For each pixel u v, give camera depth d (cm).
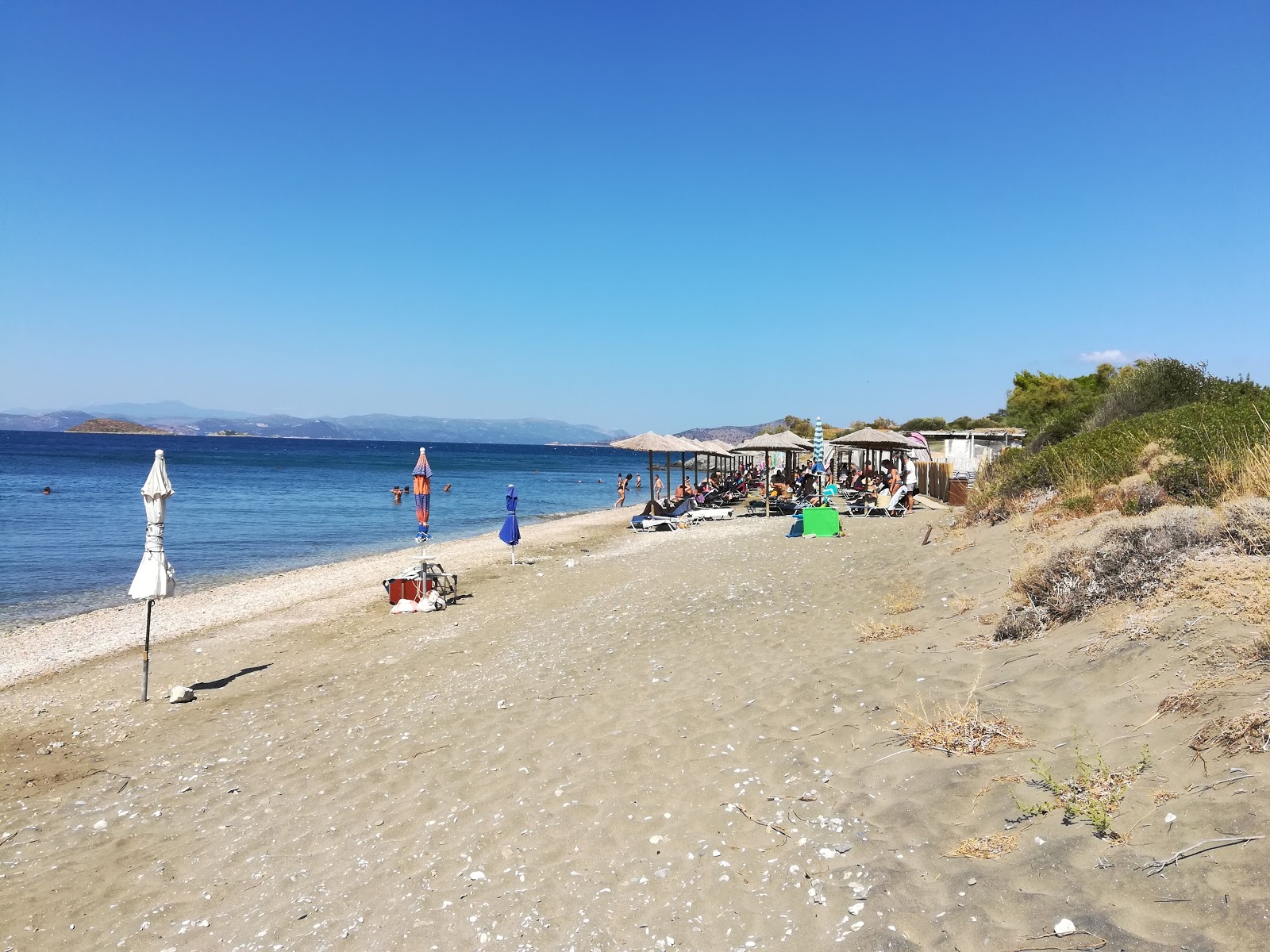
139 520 3130
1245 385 1539
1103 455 1100
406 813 536
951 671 573
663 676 745
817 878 360
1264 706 348
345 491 5016
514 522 1936
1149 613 507
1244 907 253
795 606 955
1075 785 361
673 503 2780
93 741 827
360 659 1084
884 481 2398
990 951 278
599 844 442
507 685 816
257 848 527
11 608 1571
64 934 450
